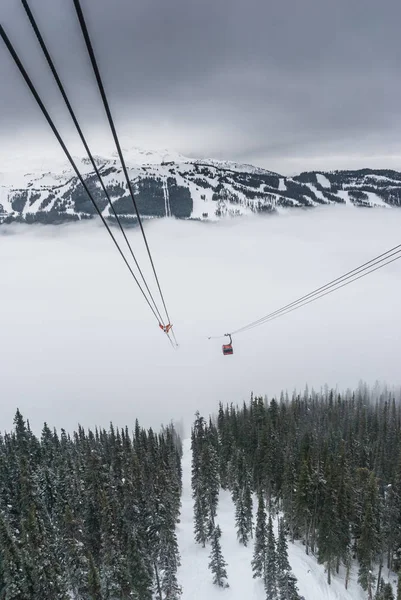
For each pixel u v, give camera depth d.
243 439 96.88
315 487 64.38
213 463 76.75
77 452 88.06
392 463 79.44
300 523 64.62
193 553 68.31
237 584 58.56
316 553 64.56
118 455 78.94
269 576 52.28
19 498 59.47
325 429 113.06
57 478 64.38
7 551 37.22
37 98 8.62
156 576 55.06
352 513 60.38
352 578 59.94
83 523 53.75
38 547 39.84
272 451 78.56
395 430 99.25
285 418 104.50
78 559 43.25
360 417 113.19
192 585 59.56
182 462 124.75
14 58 7.57
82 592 42.56
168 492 69.75
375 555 57.94
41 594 37.03
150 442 94.69
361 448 88.31
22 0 6.84
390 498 63.72
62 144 10.05
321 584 56.81
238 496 73.31
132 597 40.75
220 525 76.62
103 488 58.06
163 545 54.72
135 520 56.78
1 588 36.34
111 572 41.09
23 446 74.44
